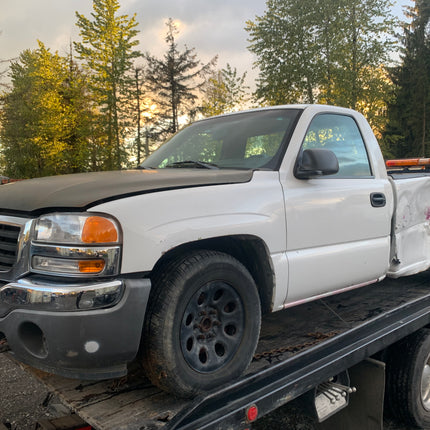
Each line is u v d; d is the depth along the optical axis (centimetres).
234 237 246
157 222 208
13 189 243
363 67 2784
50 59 3234
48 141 3381
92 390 228
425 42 4112
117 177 238
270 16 2817
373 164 355
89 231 195
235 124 336
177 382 209
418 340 339
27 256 204
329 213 296
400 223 367
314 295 295
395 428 349
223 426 200
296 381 236
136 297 197
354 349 275
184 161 316
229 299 235
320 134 316
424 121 4044
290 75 2767
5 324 201
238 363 234
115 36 3173
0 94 3369
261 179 265
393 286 432
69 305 188
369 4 2681
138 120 4000
